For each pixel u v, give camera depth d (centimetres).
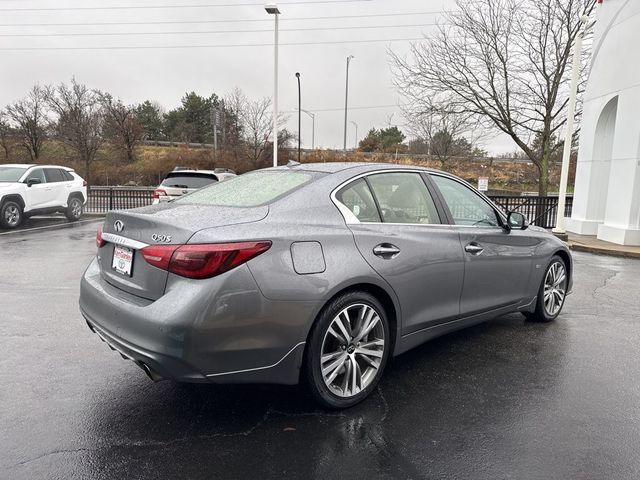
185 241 261
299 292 276
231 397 326
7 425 284
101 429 282
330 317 294
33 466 245
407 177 374
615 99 1249
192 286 255
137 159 4456
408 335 348
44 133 4300
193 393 331
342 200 323
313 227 296
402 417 303
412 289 341
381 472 246
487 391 343
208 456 257
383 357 329
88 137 3966
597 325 505
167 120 6125
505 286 433
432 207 379
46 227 1366
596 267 890
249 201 313
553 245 496
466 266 383
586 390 347
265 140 3816
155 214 297
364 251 311
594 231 1361
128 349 269
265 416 301
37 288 634
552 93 1862
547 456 262
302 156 4378
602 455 264
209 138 5884
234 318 257
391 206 351
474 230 399
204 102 6069
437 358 407
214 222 275
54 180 1457
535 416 307
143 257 276
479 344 442
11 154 4306
